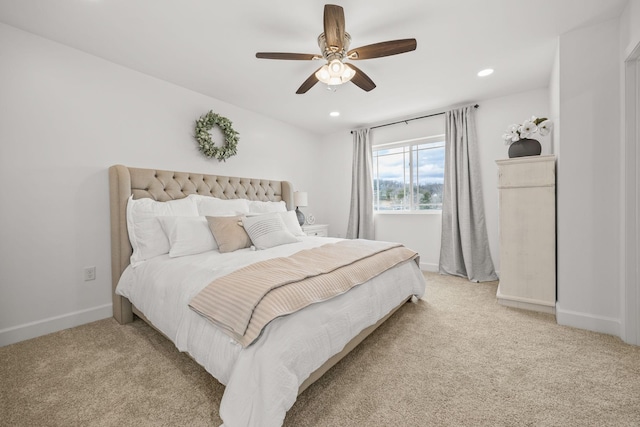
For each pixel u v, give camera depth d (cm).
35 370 161
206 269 172
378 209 455
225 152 326
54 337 202
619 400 131
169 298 166
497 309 248
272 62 246
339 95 324
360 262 192
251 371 111
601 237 202
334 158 491
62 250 218
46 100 210
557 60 223
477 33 210
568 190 212
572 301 213
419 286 250
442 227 377
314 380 137
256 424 104
